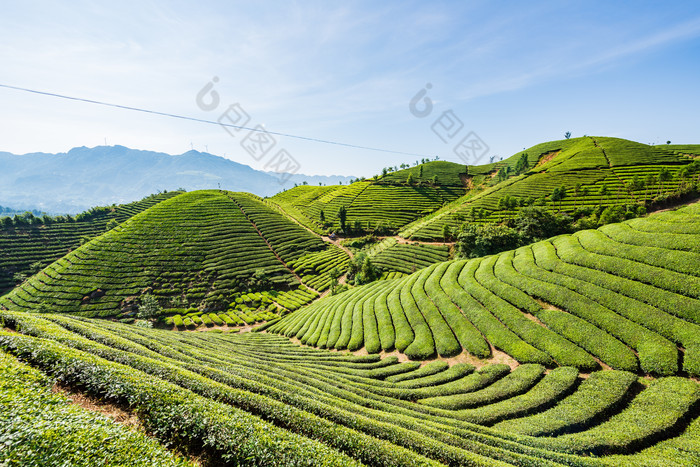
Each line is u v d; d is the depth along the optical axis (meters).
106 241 87.50
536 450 15.54
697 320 21.91
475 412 20.16
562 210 78.94
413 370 28.48
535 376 22.89
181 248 89.06
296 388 18.92
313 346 41.06
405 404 21.50
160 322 63.31
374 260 84.69
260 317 66.50
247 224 110.44
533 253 40.28
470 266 43.06
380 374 27.80
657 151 108.38
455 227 91.44
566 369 22.78
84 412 10.62
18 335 15.09
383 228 110.62
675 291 24.67
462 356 28.39
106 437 9.38
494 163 168.38
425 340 31.55
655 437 16.34
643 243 31.00
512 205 87.06
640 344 22.33
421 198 134.38
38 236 103.44
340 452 12.19
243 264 87.56
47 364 13.36
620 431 16.84
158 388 13.17
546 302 29.86
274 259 93.56
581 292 28.73
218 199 126.31
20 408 9.62
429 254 82.44
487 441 16.34
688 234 29.14
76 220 121.81
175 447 10.95
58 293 69.38
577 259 33.03
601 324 25.09
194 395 13.58
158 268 80.25
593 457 14.86
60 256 95.62
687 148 110.19
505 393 21.88
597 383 20.88
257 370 23.14
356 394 22.27
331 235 115.25
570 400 20.09
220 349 31.17
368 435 13.99
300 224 127.75
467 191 138.25
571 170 104.88
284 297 76.62
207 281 79.25
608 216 62.94
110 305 68.06
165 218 103.81
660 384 19.72
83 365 13.56
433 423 17.81
